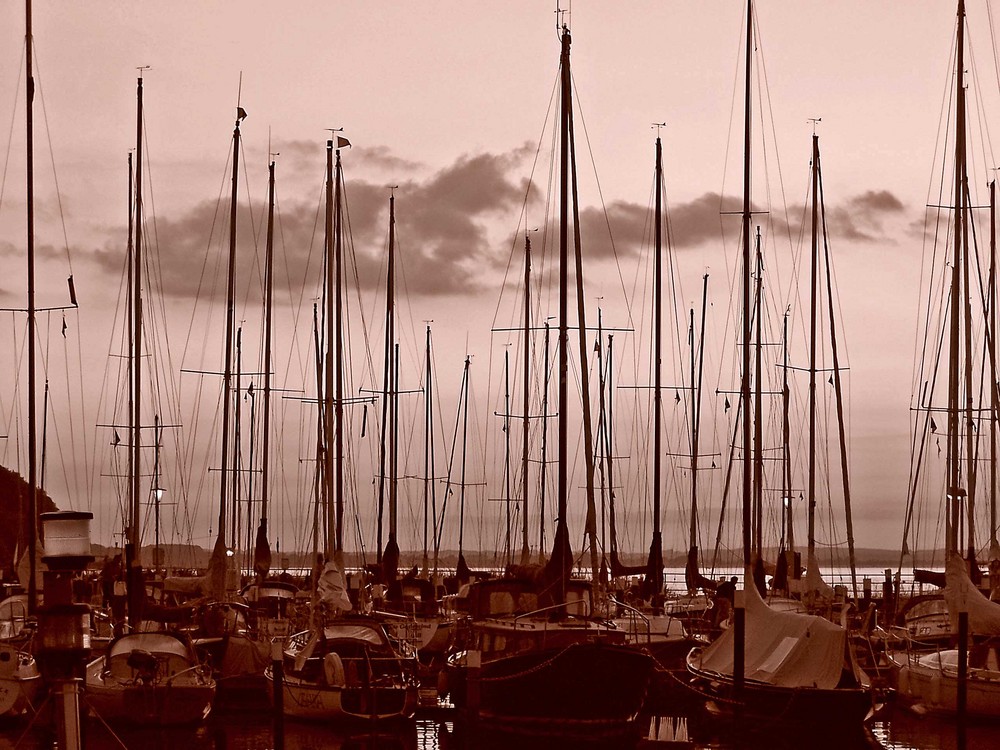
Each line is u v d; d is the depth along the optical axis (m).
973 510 46.31
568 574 35.34
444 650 49.00
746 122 42.50
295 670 37.12
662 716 41.75
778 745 34.00
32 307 38.91
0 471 85.06
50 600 16.09
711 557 90.38
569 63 38.28
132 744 35.06
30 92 39.28
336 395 48.69
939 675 37.31
